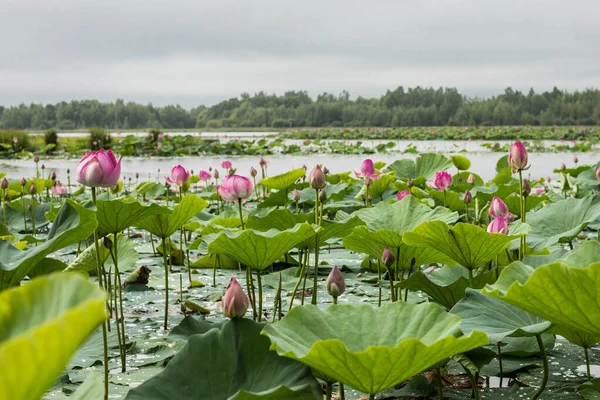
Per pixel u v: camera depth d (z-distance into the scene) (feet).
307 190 27.20
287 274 18.06
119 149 94.38
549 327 8.16
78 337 3.58
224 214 23.24
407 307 7.74
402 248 13.05
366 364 6.18
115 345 12.56
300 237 10.94
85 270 13.53
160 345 12.44
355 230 12.50
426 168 32.42
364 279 18.10
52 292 4.45
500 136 161.89
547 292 6.88
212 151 99.14
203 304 16.24
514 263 8.82
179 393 7.19
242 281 18.81
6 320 4.37
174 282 18.92
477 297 9.66
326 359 6.21
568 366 10.98
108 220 11.68
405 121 351.87
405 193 20.51
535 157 83.15
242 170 62.28
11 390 3.38
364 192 25.52
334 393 10.39
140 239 27.25
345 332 7.46
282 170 61.36
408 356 6.12
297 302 15.94
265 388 7.00
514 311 9.29
